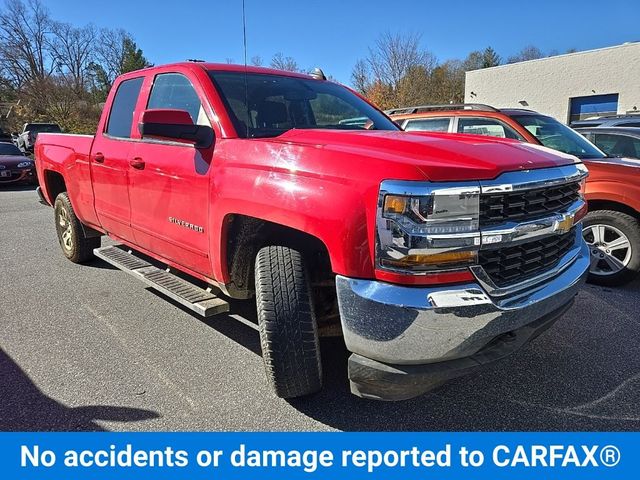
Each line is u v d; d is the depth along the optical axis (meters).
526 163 2.53
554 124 5.91
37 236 7.58
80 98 48.28
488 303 2.27
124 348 3.67
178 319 4.21
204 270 3.36
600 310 4.39
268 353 2.68
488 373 3.34
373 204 2.25
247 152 2.87
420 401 3.02
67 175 5.11
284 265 2.66
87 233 5.47
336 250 2.33
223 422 2.81
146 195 3.76
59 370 3.35
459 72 47.91
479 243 2.26
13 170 14.46
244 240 3.00
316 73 4.39
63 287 5.04
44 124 28.20
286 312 2.62
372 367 2.32
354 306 2.29
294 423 2.80
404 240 2.19
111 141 4.27
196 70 3.53
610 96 29.98
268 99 3.51
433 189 2.18
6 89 56.09
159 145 3.61
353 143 2.70
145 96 3.95
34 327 4.04
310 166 2.51
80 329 4.00
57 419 2.83
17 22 54.75
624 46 28.88
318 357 2.70
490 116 6.04
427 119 6.65
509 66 34.50
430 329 2.20
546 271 2.66
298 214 2.48
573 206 2.90
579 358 3.53
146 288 5.00
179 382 3.20
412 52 40.09
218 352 3.61
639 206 4.68
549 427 2.78
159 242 3.78
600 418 2.85
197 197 3.20
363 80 41.78
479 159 2.41
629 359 3.50
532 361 3.49
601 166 4.95
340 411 2.91
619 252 4.95
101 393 3.07
